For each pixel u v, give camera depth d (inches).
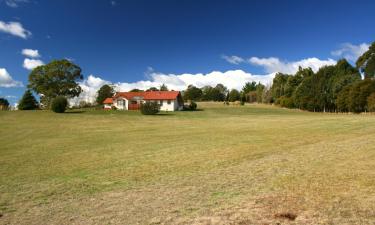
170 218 206.2
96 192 277.1
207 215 209.0
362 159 381.1
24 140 745.6
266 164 375.2
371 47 2503.7
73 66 2861.7
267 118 1598.2
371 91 2025.1
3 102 3262.8
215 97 5093.5
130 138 753.0
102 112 2124.8
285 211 210.1
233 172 338.3
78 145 633.6
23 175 355.9
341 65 2578.7
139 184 301.7
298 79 3339.1
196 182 300.2
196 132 875.4
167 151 518.3
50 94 2785.4
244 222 194.7
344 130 786.2
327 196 239.0
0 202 254.8
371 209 209.0
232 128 994.1
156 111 1962.4
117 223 201.3
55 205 243.9
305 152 455.5
